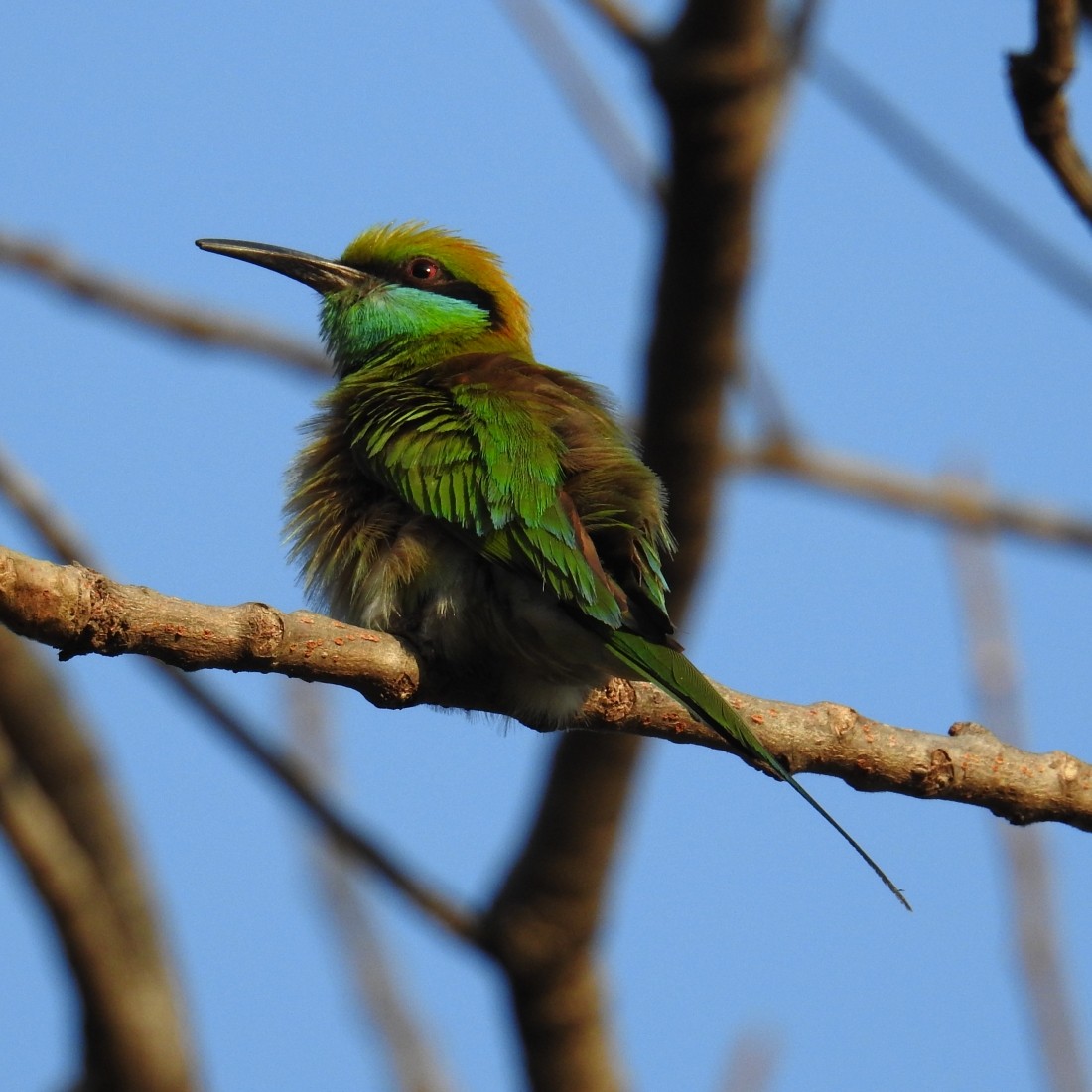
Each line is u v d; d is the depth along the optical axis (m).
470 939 11.89
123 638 7.79
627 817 11.71
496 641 9.69
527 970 11.91
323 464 10.73
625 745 11.33
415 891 11.76
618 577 9.63
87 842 11.89
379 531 10.09
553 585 9.42
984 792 9.63
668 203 10.60
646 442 11.36
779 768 8.68
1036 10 8.70
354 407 10.74
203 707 11.62
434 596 9.74
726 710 8.96
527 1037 12.20
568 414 10.40
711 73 10.11
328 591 10.50
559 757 11.51
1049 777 9.68
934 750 9.58
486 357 11.42
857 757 9.51
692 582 11.77
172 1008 11.22
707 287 10.78
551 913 11.86
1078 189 9.08
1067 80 8.81
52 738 11.84
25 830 10.59
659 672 9.09
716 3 9.98
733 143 10.30
